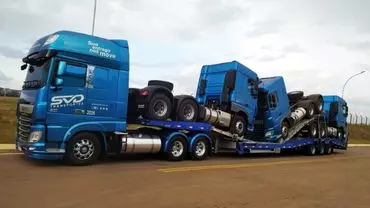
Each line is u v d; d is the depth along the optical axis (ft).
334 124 91.09
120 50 42.52
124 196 27.94
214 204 27.48
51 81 37.27
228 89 57.47
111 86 41.45
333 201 31.58
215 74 60.64
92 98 39.99
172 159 48.96
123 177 35.12
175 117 49.57
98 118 40.47
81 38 39.52
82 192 28.14
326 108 91.35
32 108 37.42
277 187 35.81
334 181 42.04
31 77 39.63
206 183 35.06
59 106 37.76
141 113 46.85
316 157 74.64
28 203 24.30
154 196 28.58
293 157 71.36
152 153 49.42
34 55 39.50
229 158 59.26
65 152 38.65
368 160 72.08
